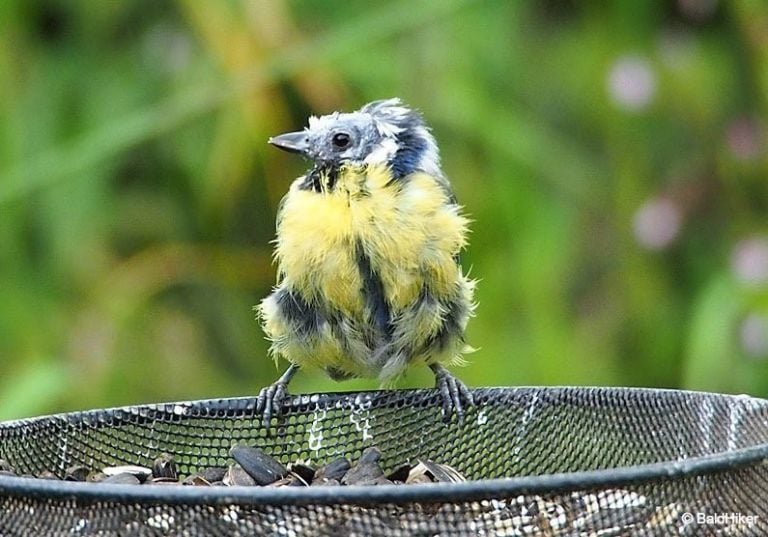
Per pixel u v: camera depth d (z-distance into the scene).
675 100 12.45
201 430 7.48
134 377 12.02
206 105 11.77
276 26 11.55
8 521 5.43
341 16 11.90
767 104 12.31
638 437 7.18
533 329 11.70
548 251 11.83
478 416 7.64
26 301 11.88
